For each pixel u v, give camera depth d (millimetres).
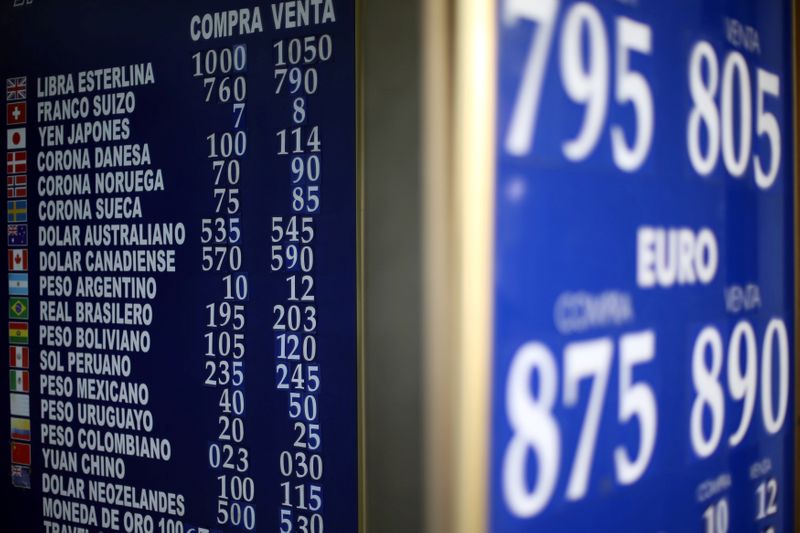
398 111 1201
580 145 1339
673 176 1545
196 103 1429
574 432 1342
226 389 1418
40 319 1617
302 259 1333
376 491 1241
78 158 1560
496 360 1205
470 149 1163
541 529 1287
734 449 1743
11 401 1658
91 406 1564
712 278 1660
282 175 1348
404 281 1200
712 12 1643
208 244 1425
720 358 1688
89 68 1541
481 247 1175
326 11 1299
